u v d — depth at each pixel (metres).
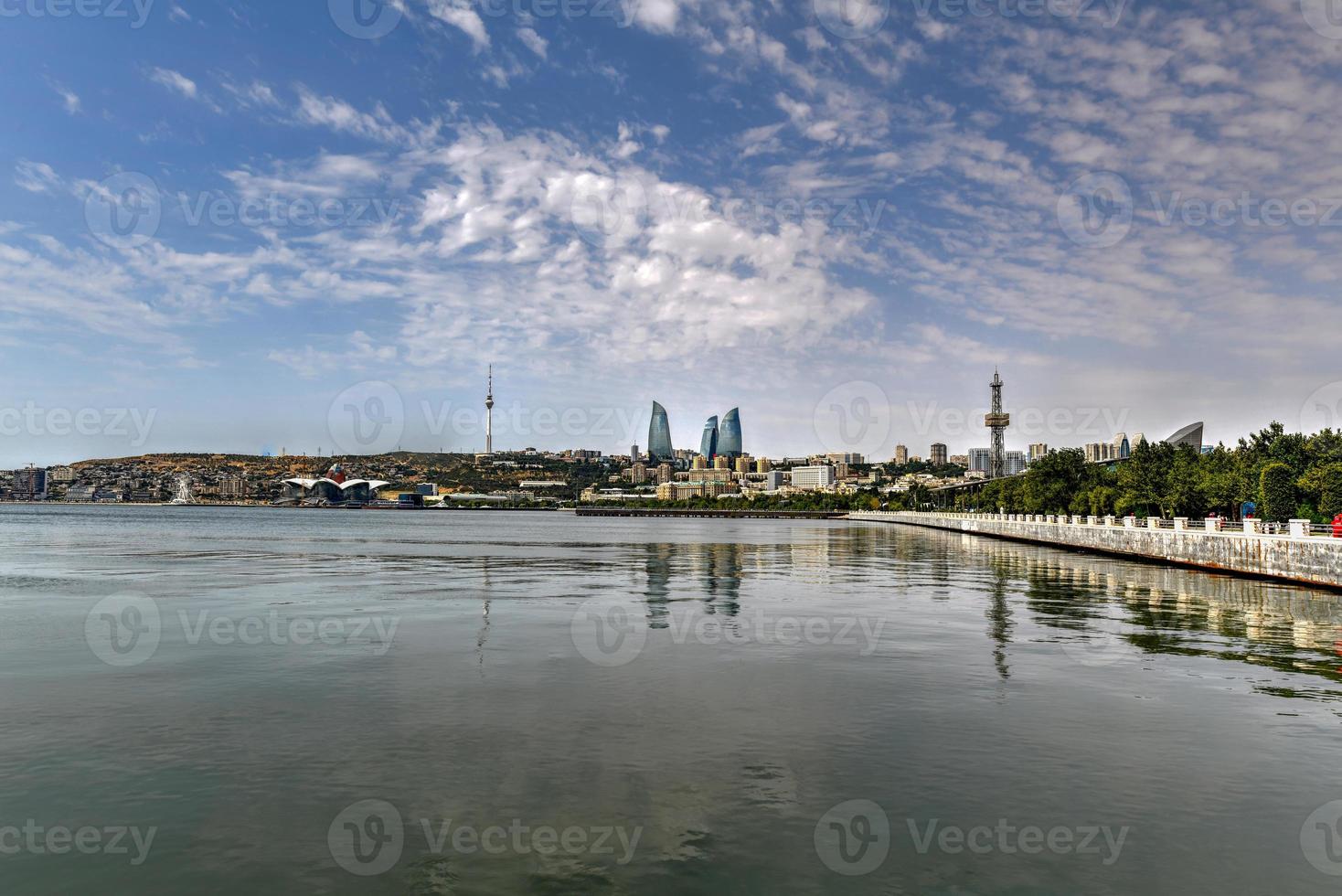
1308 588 55.34
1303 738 20.77
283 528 175.25
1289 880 13.86
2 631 35.34
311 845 14.84
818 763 18.89
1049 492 155.62
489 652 30.84
